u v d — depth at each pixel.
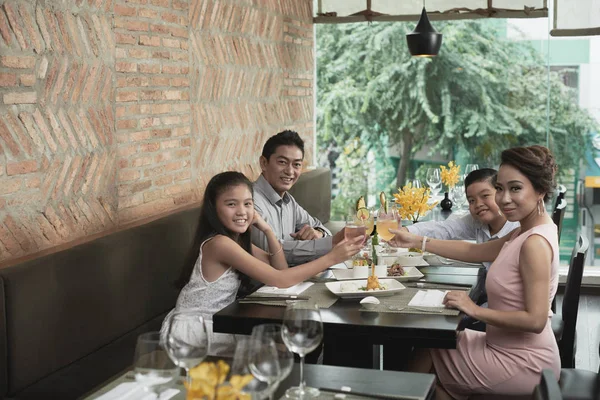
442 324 2.50
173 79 4.38
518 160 2.68
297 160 4.05
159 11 4.19
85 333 3.04
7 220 3.01
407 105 7.08
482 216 3.86
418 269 3.37
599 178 6.46
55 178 3.32
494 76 6.79
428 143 7.07
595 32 6.18
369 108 7.18
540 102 6.64
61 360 2.88
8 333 2.61
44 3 3.22
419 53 5.62
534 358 2.70
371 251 3.49
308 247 3.57
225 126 5.21
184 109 4.53
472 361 2.76
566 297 3.31
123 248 3.32
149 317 3.56
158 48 4.20
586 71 6.46
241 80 5.44
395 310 2.67
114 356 3.10
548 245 2.63
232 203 3.06
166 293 3.72
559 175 6.56
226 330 2.68
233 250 3.01
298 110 6.64
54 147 3.30
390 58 7.09
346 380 2.00
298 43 6.57
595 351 4.82
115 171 3.80
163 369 1.68
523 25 6.64
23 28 3.08
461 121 6.95
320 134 7.30
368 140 7.21
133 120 3.96
